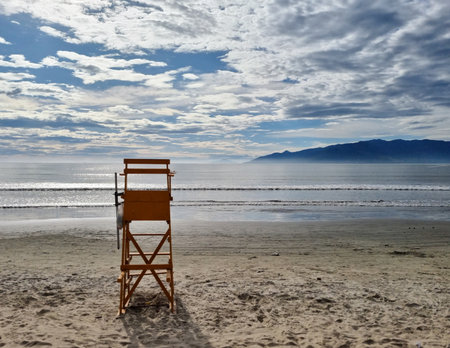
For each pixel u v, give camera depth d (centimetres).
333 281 735
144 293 639
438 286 704
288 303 595
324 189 4925
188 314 541
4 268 823
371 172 14550
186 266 884
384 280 750
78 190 4503
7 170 15088
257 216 2184
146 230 1538
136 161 559
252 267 873
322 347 435
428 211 2473
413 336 469
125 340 447
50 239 1311
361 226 1720
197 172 15050
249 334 472
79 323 499
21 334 457
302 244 1262
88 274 775
